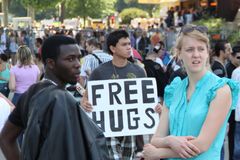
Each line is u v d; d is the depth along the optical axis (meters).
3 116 6.36
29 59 11.92
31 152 4.28
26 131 4.32
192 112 4.42
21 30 32.72
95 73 7.86
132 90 7.68
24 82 11.89
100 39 26.91
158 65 11.55
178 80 4.67
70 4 60.66
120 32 7.77
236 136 9.54
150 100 7.70
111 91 7.65
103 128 7.59
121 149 7.77
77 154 4.28
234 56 10.80
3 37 31.08
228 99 4.40
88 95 7.64
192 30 4.50
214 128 4.33
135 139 7.82
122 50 7.75
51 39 4.53
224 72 9.93
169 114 4.60
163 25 38.62
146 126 7.65
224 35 22.77
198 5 36.19
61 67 4.49
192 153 4.32
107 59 12.14
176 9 41.53
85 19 61.72
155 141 4.52
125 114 7.64
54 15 80.06
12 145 4.68
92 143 4.32
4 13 47.72
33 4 46.56
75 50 4.53
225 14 28.08
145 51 29.58
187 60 4.50
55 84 4.48
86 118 4.39
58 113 4.26
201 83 4.48
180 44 4.55
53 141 4.22
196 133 4.40
